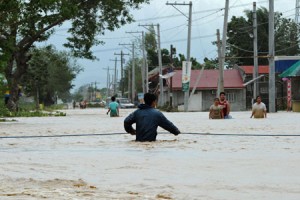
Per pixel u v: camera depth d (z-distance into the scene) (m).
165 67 106.88
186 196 7.60
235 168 10.37
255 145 15.47
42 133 22.59
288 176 9.27
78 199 7.30
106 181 8.99
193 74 87.62
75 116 48.91
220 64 59.25
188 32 67.38
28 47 51.69
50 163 11.59
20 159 12.45
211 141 17.03
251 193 7.78
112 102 46.19
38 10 37.78
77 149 14.87
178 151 13.84
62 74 131.50
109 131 23.58
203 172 9.90
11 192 7.91
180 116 44.00
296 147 14.71
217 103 35.78
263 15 103.94
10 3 33.69
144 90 103.69
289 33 104.81
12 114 48.28
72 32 56.34
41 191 8.01
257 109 35.88
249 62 106.62
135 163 11.37
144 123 17.23
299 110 55.84
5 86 42.03
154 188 8.27
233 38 105.19
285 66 67.06
